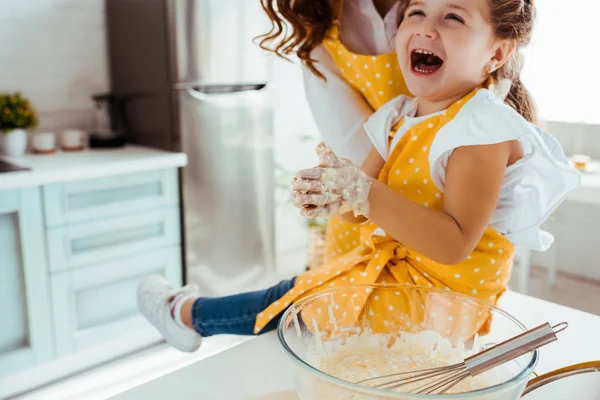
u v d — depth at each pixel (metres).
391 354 0.66
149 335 2.46
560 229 2.41
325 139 1.17
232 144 2.62
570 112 2.36
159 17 2.39
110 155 2.41
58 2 2.58
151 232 2.42
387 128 0.98
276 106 3.41
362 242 0.94
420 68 0.86
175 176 2.45
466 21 0.79
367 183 0.74
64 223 2.12
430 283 0.88
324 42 1.10
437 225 0.77
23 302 2.09
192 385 0.69
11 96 2.39
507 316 0.61
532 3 0.85
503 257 0.89
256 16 2.60
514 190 0.91
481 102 0.81
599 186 2.22
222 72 2.55
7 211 1.97
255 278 2.84
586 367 0.66
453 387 0.55
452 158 0.82
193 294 1.02
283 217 3.54
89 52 2.73
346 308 0.66
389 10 1.06
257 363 0.75
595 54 2.25
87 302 2.26
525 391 0.63
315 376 0.48
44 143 2.43
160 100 2.50
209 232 2.61
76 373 2.26
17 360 2.09
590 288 2.35
